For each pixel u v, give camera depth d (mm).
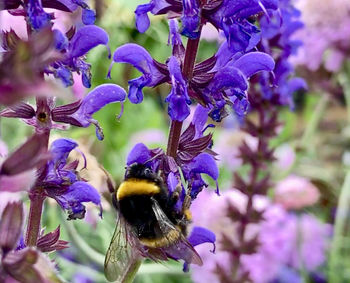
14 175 207
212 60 249
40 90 184
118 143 402
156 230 259
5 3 227
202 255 319
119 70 377
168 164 249
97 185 292
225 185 359
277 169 377
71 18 269
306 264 356
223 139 362
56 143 241
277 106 311
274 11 261
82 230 356
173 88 241
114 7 351
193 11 239
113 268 259
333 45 366
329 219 391
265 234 335
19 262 206
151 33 381
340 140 426
